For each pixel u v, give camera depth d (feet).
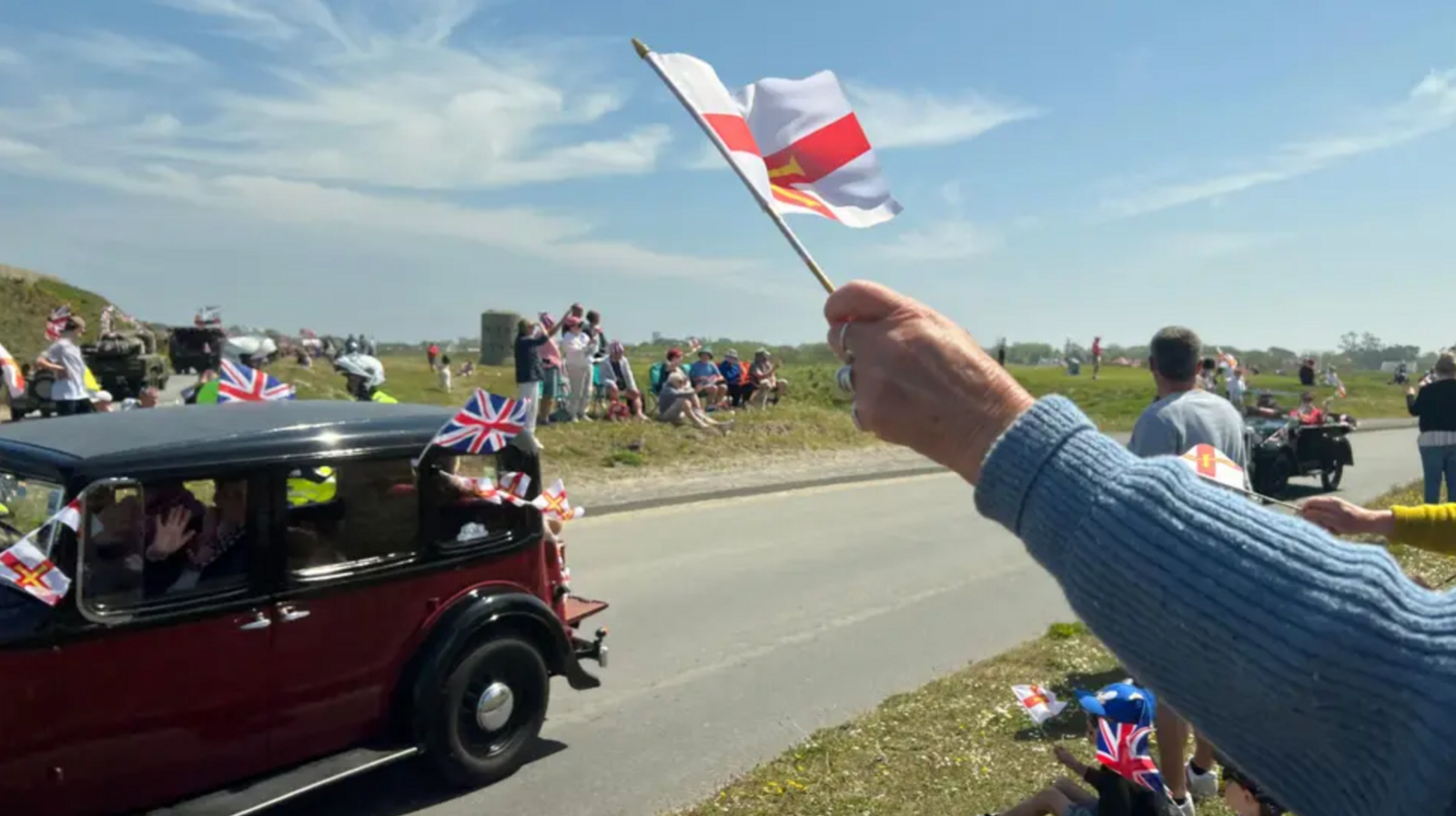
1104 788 9.81
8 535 13.28
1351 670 3.03
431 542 16.33
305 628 14.89
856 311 3.97
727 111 5.46
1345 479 59.88
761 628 25.91
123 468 13.20
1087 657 20.99
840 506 44.91
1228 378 76.74
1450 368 34.30
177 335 97.76
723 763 17.72
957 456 3.76
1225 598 3.17
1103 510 3.41
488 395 15.06
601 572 31.58
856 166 6.15
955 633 25.35
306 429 15.17
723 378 69.10
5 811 12.53
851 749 16.37
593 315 61.72
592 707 20.53
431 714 15.96
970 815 13.83
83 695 12.94
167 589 13.66
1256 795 8.94
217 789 14.20
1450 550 8.87
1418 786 2.92
